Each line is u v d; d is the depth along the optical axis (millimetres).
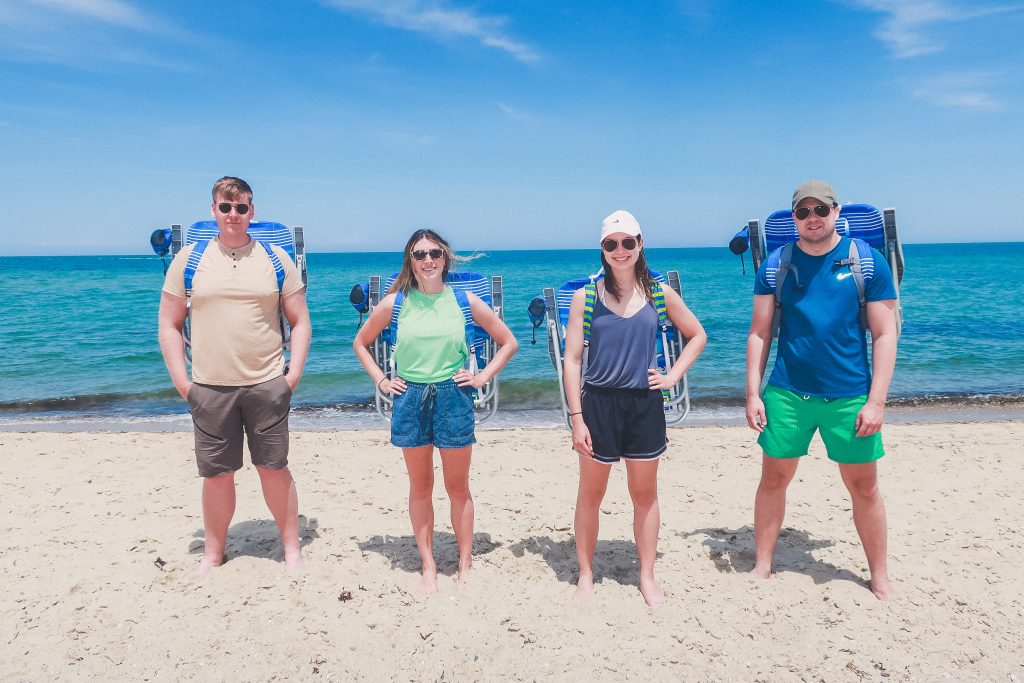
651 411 3371
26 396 11469
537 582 3809
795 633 3271
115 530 4629
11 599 3598
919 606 3482
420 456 3615
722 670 2996
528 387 11719
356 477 6012
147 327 20797
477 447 7125
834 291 3320
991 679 2900
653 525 3555
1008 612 3418
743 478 5863
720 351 15836
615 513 4969
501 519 4867
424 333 3510
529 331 19578
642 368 3324
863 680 2908
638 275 3309
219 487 3818
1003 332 17875
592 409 3381
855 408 3373
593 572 3928
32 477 6004
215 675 2986
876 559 3580
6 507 5145
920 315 21766
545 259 113750
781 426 3518
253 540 4379
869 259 3283
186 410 10398
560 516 4910
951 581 3762
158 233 4473
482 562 4043
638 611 3465
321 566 3959
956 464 6102
